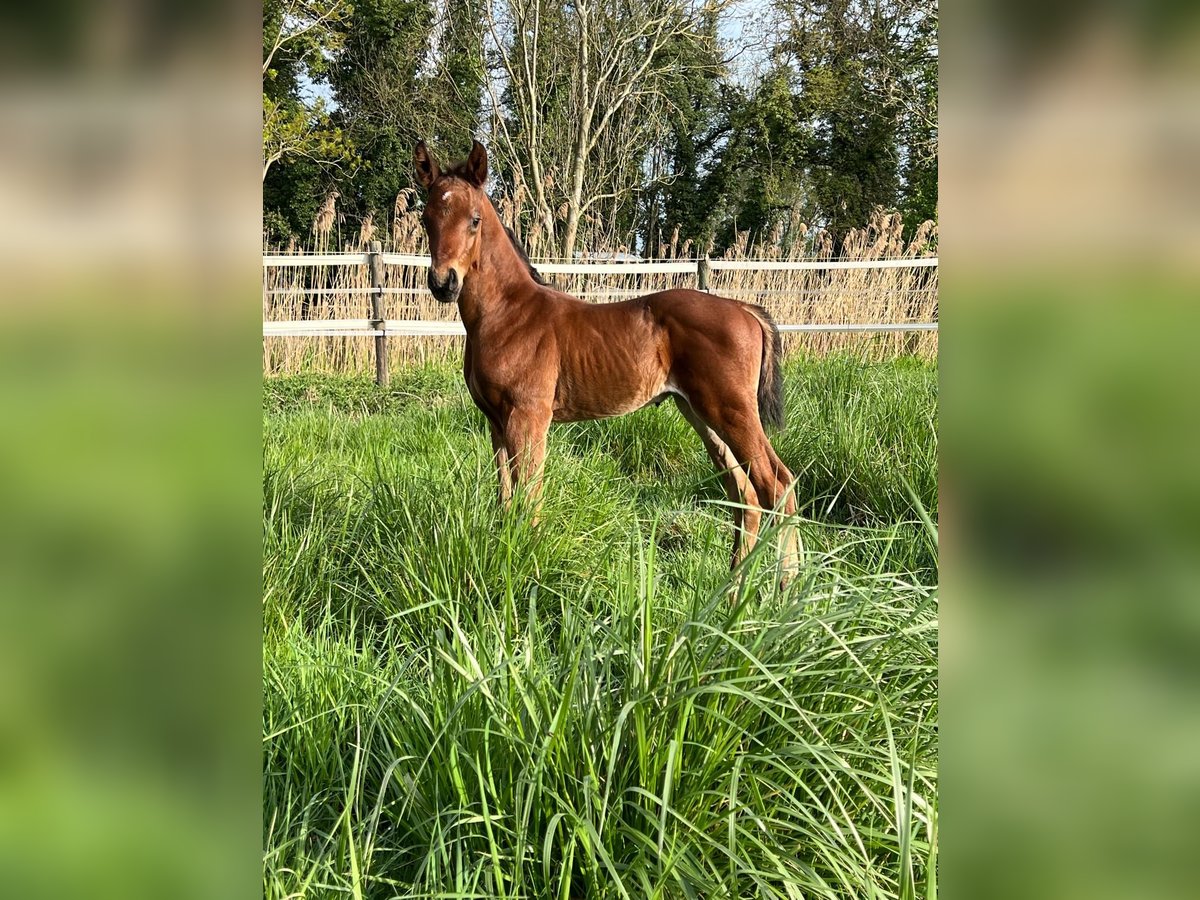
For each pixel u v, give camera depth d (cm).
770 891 135
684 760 158
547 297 368
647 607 162
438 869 144
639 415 532
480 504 296
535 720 153
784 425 383
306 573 275
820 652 168
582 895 152
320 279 867
